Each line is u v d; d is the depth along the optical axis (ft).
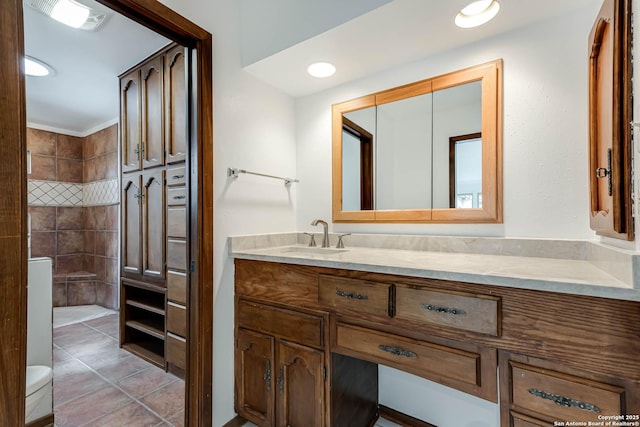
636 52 2.56
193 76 4.82
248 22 5.45
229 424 5.08
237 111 5.43
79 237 12.58
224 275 5.09
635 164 2.58
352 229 6.13
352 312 3.92
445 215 5.11
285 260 4.50
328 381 4.11
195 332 4.76
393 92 5.63
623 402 2.47
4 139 2.68
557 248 4.19
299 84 6.21
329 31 4.51
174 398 5.84
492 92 4.70
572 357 2.67
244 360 5.02
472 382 3.13
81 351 7.94
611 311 2.53
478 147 4.84
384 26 4.40
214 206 4.96
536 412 2.81
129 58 7.21
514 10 4.13
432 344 3.37
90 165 12.40
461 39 4.77
